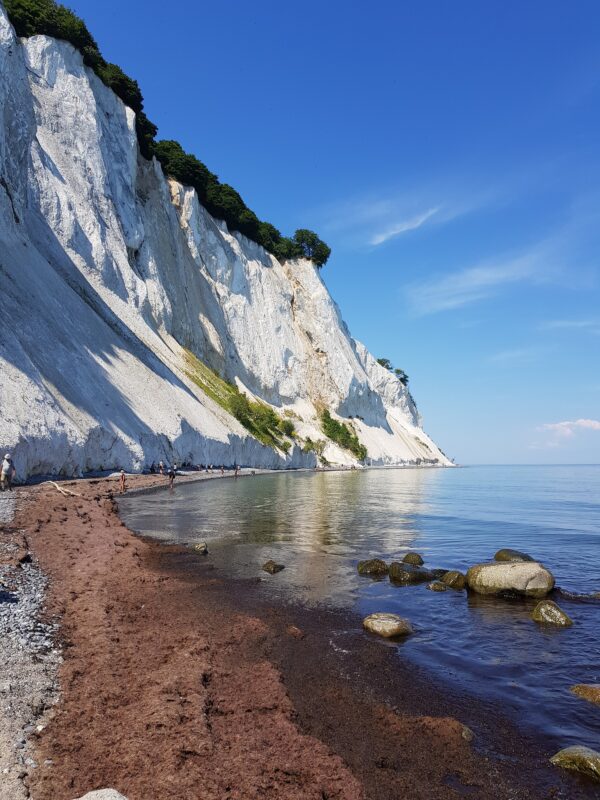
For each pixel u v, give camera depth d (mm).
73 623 8852
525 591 13297
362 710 6938
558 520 31266
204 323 82562
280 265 113750
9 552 12688
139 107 78062
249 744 5598
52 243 48750
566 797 5359
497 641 10094
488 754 6094
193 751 5270
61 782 4617
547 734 6609
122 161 66938
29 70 56594
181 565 14859
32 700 6020
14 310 33500
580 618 11672
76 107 59438
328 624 10570
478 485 71062
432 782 5480
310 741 5805
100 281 54906
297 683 7637
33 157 51031
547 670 8719
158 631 8828
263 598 12125
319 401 110812
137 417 42688
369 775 5492
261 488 44219
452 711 7137
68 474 30875
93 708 5949
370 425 128125
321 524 24750
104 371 42031
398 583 14406
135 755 5090
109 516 20812
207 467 56281
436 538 22625
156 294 67562
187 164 90125
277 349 101562
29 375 29641
